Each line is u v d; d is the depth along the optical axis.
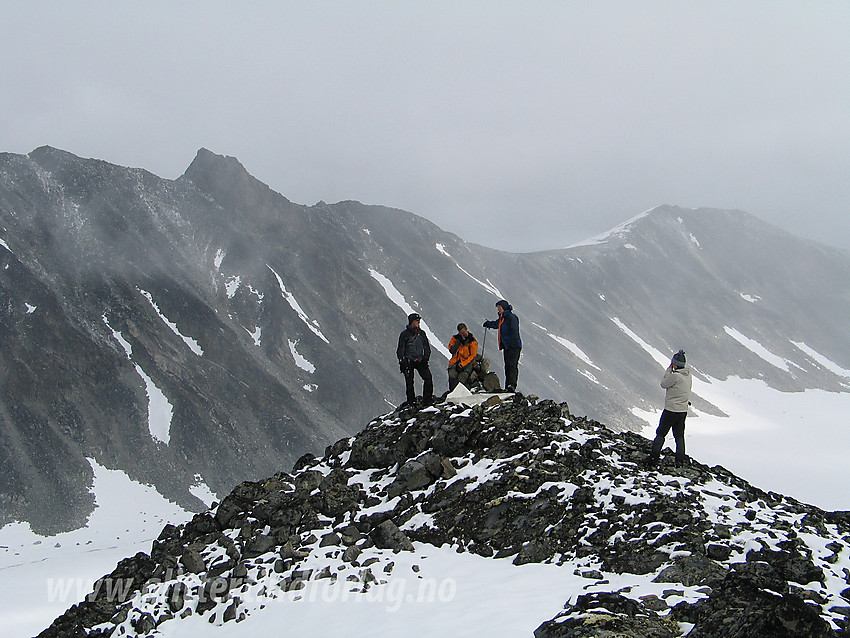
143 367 141.25
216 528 18.34
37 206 180.62
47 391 125.06
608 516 15.37
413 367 22.39
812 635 9.77
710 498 15.98
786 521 15.40
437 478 18.28
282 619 13.77
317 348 172.75
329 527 17.31
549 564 14.40
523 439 18.53
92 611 15.70
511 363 21.73
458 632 11.65
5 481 104.38
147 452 121.31
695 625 10.86
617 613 11.21
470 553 15.38
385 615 13.01
